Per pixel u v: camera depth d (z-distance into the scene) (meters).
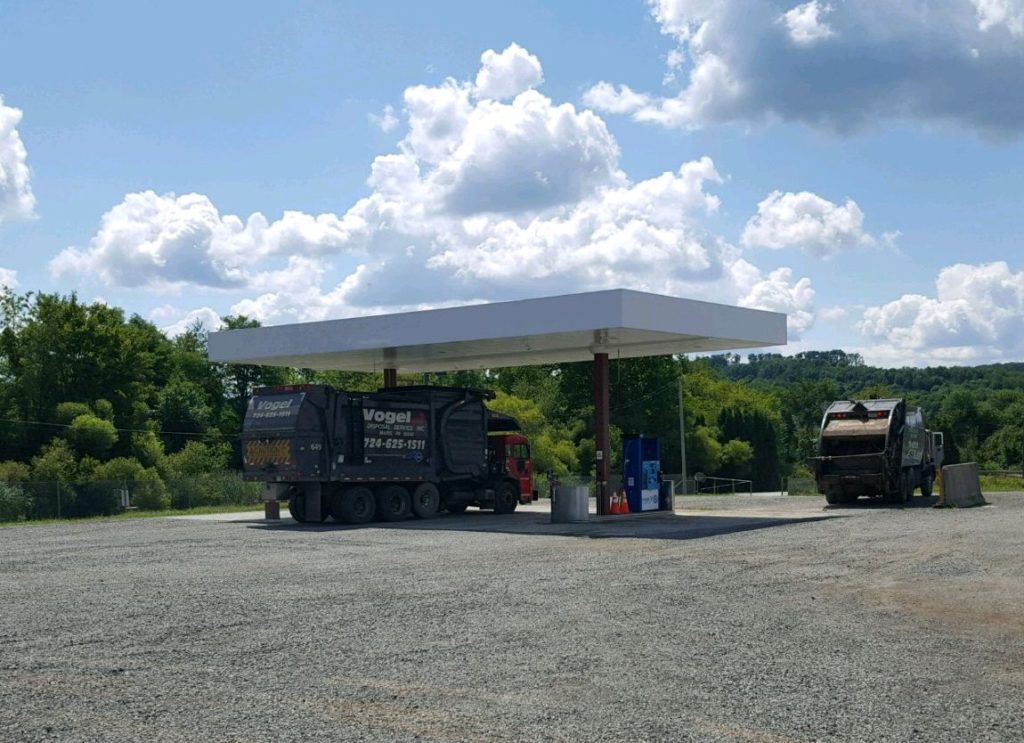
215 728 7.07
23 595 13.95
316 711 7.51
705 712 7.42
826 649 9.67
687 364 114.56
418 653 9.59
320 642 10.16
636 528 25.69
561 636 10.40
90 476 61.88
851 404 35.38
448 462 31.45
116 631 10.89
